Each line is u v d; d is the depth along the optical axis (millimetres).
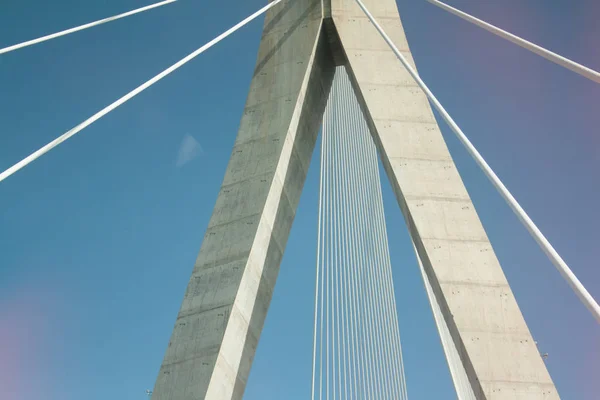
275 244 12094
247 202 12000
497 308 9859
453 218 10922
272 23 14461
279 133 12734
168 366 10438
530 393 9070
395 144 11953
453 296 9992
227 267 11297
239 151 12750
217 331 10594
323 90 14328
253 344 11242
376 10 14188
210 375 10172
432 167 11625
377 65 13320
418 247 10984
